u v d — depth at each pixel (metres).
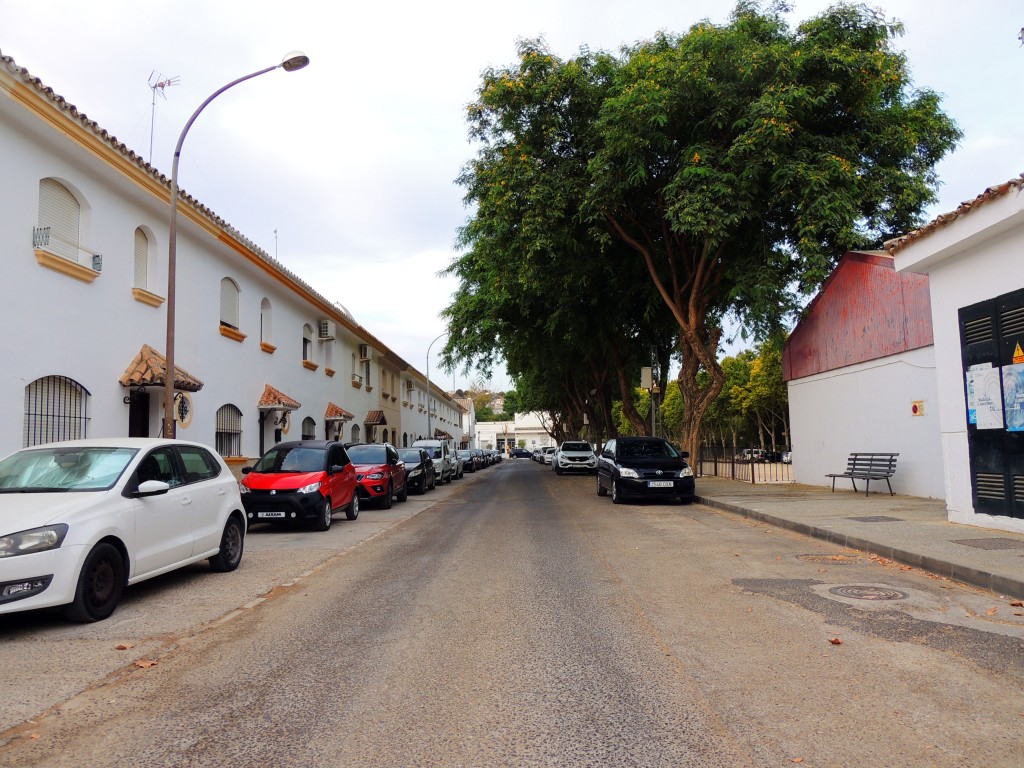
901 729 3.72
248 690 4.52
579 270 20.36
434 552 10.12
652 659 4.95
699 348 20.06
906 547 8.42
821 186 15.79
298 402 23.34
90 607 6.20
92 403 12.30
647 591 7.08
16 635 5.88
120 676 4.84
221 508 8.62
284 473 13.20
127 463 7.18
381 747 3.63
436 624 6.03
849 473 16.05
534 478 32.62
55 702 4.35
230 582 8.13
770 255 17.31
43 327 11.04
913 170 18.50
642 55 16.97
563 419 56.75
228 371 18.22
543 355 29.48
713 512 14.45
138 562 6.86
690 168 15.80
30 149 10.79
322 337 25.48
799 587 7.06
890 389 15.28
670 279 21.91
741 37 16.11
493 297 23.83
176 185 11.85
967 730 3.69
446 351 29.05
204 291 16.92
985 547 8.30
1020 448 9.24
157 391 14.09
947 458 10.70
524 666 4.86
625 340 27.58
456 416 76.31
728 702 4.14
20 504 6.26
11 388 10.30
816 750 3.50
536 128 18.09
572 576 7.97
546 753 3.52
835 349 17.64
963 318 10.29
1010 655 4.86
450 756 3.51
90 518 6.30
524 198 17.73
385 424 34.81
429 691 4.43
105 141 11.88
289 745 3.67
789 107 15.60
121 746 3.69
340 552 10.41
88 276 12.16
